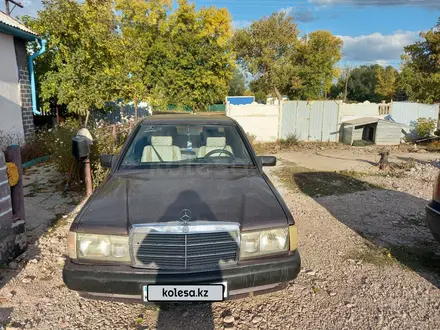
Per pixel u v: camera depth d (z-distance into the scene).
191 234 2.33
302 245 4.09
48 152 8.77
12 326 2.54
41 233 4.27
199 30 21.31
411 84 16.56
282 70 30.30
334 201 5.95
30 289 3.03
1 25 8.10
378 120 14.73
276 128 15.48
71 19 10.04
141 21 21.81
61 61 10.47
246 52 30.14
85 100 10.26
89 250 2.39
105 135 7.34
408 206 5.68
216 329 2.58
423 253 3.88
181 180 3.13
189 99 17.80
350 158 11.25
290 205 5.71
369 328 2.61
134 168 3.49
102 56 10.55
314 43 37.34
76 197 5.75
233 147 3.75
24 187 6.36
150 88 18.00
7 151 3.63
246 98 31.08
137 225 2.34
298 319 2.71
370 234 4.43
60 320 2.64
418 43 15.48
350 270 3.48
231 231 2.38
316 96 38.12
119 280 2.31
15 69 9.16
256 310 2.81
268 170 8.91
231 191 2.89
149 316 2.73
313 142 15.62
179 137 3.79
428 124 15.09
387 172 8.59
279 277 2.45
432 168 8.86
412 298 3.00
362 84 53.47
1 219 3.36
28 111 9.77
